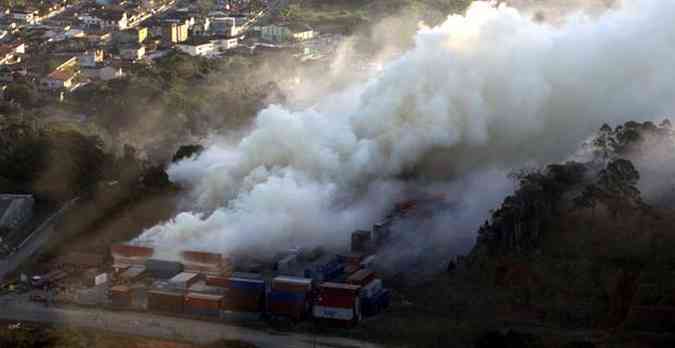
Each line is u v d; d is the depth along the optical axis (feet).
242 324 655.76
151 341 618.85
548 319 650.02
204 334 635.66
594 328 638.53
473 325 643.86
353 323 650.84
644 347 606.55
